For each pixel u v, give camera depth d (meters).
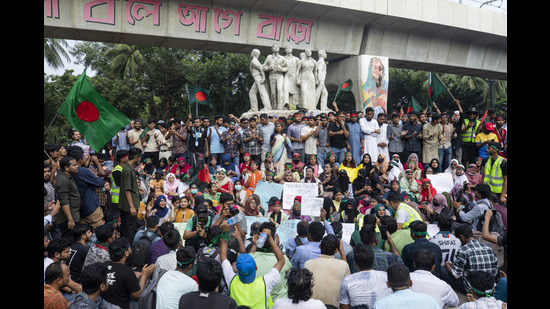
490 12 23.19
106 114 6.73
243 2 18.27
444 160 12.82
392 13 20.22
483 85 37.59
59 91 29.62
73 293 4.37
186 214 7.39
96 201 6.84
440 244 5.20
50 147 7.15
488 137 13.01
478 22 22.81
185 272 4.05
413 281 3.90
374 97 21.53
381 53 22.42
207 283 3.41
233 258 4.54
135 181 7.00
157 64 27.45
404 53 23.06
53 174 7.14
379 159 10.30
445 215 5.31
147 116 28.59
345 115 12.63
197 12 17.81
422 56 23.62
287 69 16.16
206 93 12.86
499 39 24.45
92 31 16.39
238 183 8.98
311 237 4.83
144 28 17.03
